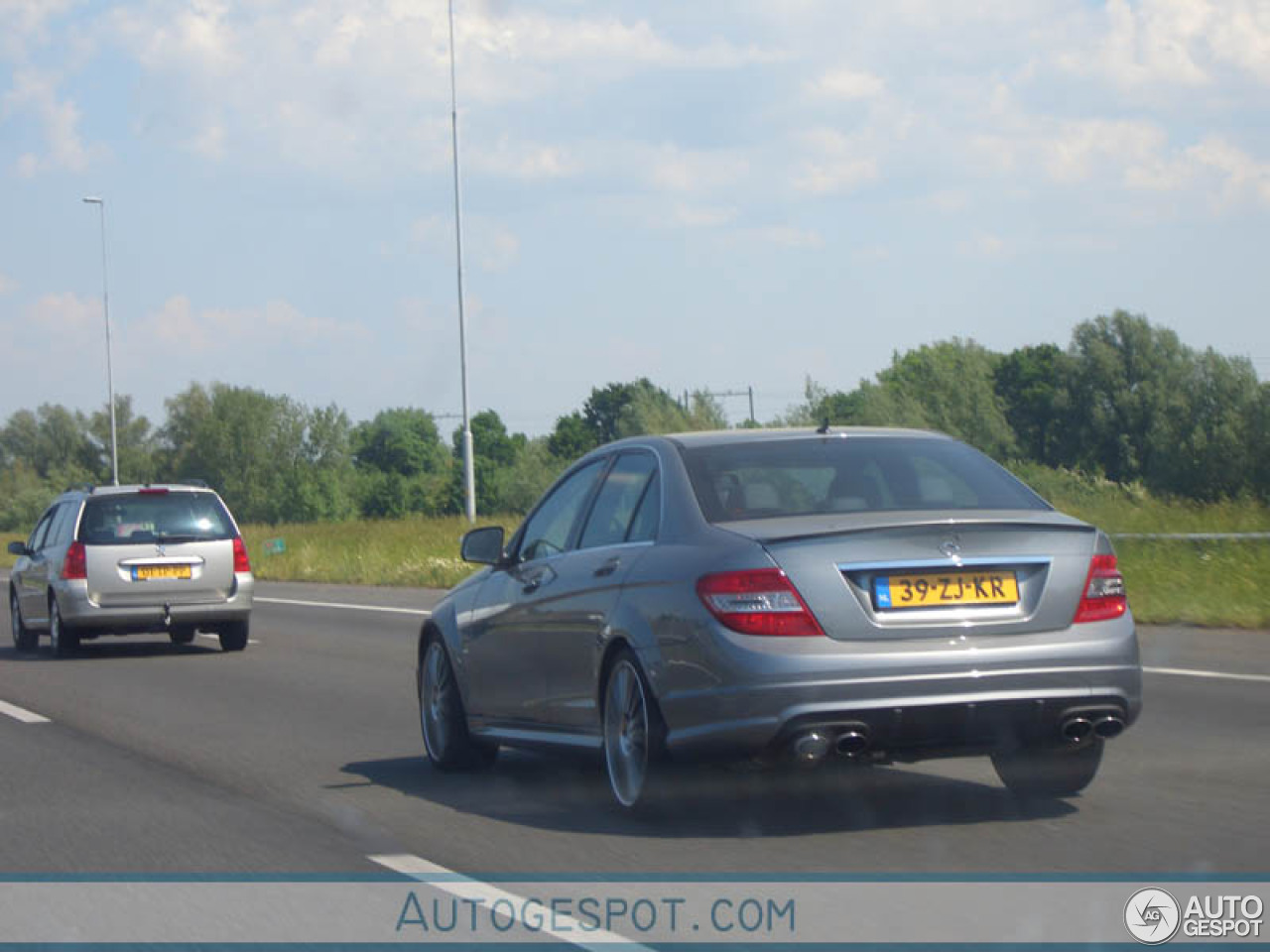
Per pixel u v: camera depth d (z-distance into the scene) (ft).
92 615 81.56
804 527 31.42
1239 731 44.80
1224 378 324.39
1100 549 32.37
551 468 278.46
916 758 32.32
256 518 516.32
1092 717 31.60
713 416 210.18
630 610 33.37
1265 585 81.76
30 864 32.42
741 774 37.99
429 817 36.19
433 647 43.83
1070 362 432.66
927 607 30.94
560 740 37.17
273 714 56.54
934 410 404.77
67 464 625.00
